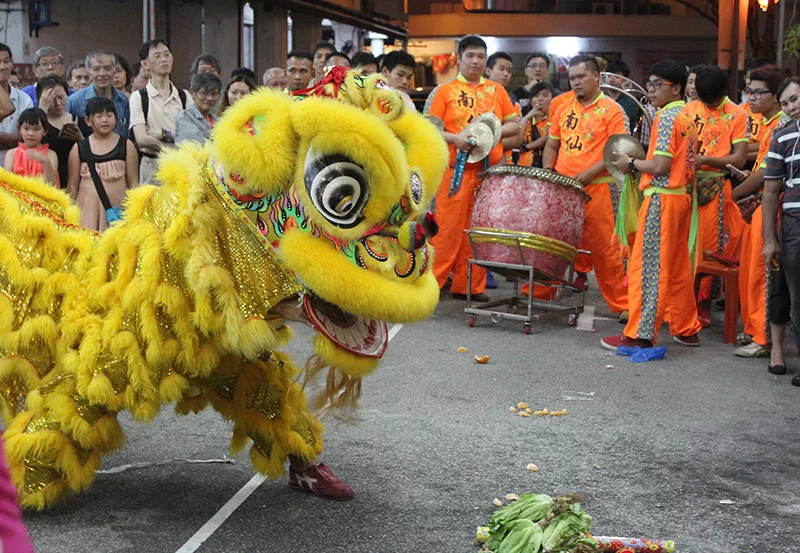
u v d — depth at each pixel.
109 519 4.07
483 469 4.78
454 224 9.20
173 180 3.88
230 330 3.72
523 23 37.91
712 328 8.48
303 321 3.84
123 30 18.06
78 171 7.65
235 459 4.82
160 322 3.86
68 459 3.92
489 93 9.34
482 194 8.16
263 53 22.08
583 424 5.56
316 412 4.48
